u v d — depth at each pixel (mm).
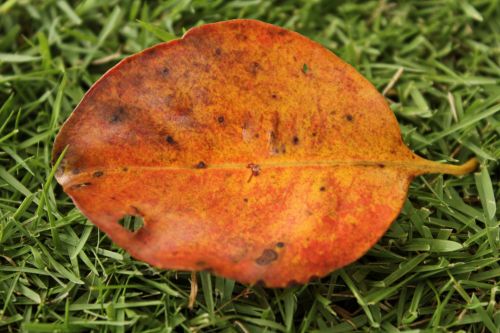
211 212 275
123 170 279
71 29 356
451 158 323
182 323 290
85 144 280
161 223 272
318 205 277
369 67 347
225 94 284
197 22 357
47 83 340
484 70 348
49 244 304
